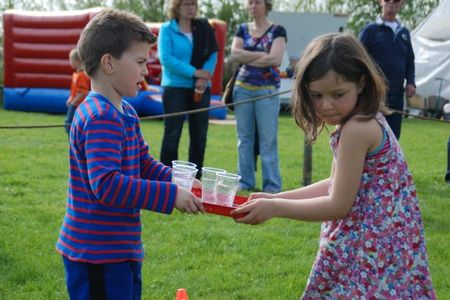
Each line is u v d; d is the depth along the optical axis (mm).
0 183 6375
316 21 19938
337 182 2316
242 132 6324
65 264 2422
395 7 6461
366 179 2332
